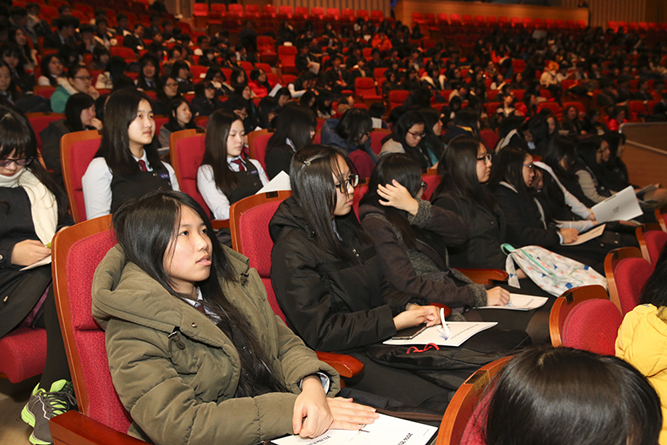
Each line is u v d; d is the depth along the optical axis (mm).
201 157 3068
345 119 3498
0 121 1817
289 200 1676
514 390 655
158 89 5289
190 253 1188
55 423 1069
